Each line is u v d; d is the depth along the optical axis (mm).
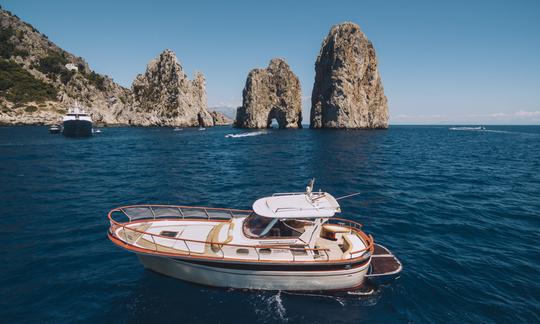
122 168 33688
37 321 8312
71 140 69188
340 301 9508
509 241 14250
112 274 10719
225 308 9023
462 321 8695
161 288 9953
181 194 22312
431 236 14766
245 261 9375
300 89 158625
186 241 10586
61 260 11633
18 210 17625
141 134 97125
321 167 35562
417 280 10750
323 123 133000
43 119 124750
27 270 10852
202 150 54719
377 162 40094
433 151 55906
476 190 24750
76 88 154875
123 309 8883
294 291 9867
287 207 10328
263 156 46344
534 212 18703
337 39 122750
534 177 30875
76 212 17469
